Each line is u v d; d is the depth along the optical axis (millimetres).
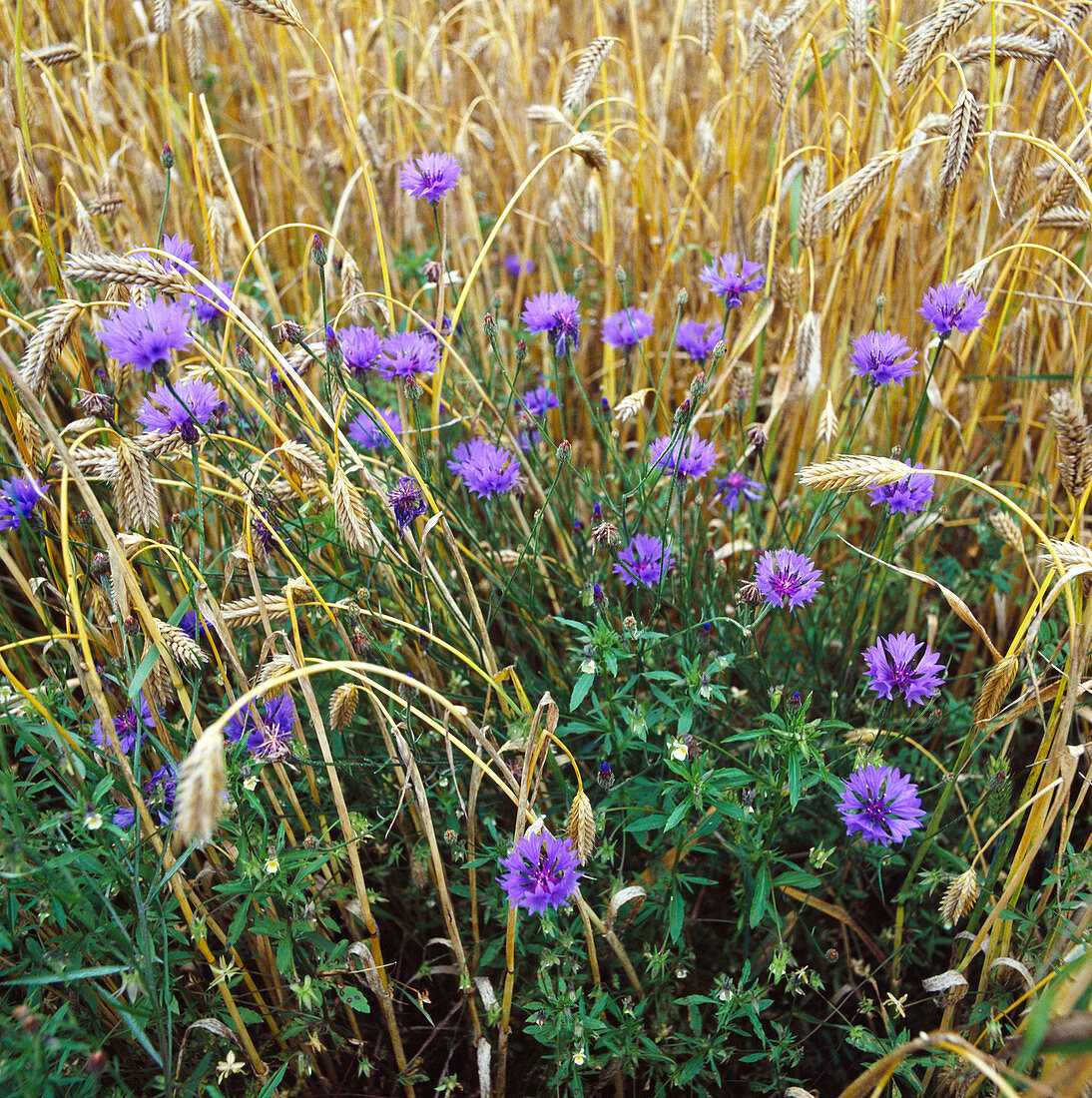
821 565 887
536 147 1081
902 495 687
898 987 704
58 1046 511
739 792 669
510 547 836
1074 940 536
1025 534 853
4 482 681
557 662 774
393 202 1086
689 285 1030
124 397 835
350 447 659
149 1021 582
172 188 1035
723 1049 624
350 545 610
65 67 1016
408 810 706
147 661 549
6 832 530
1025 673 670
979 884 678
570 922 664
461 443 840
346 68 1034
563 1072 607
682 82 1096
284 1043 634
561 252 1016
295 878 586
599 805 656
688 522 830
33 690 625
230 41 1156
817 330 793
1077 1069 445
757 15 820
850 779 617
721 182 995
